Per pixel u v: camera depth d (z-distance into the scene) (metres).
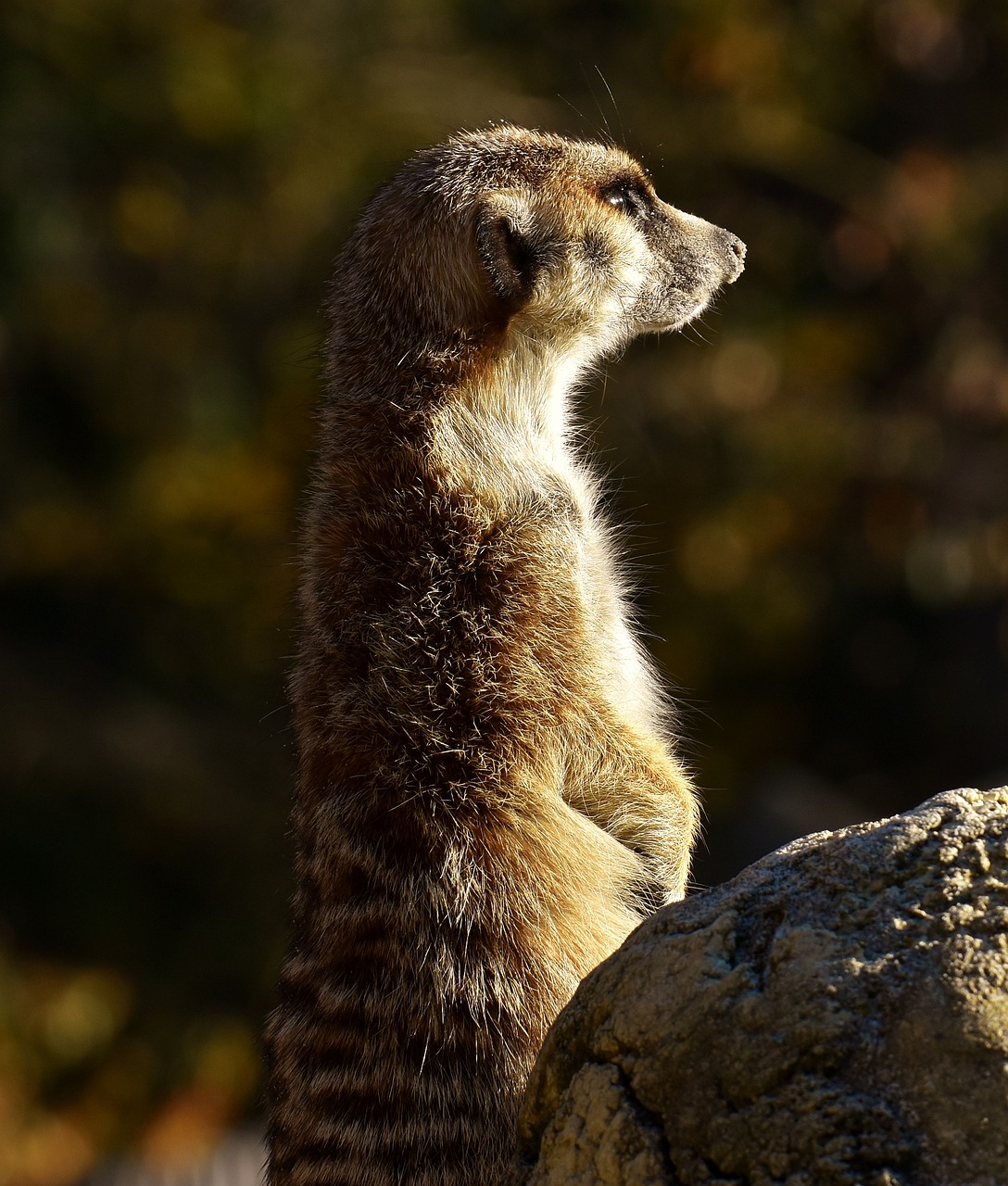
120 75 15.34
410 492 4.72
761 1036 2.95
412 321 5.00
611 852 4.56
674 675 15.34
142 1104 14.15
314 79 15.84
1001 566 15.44
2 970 14.40
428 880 4.25
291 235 15.73
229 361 15.80
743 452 15.48
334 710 4.52
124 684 16.03
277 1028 4.47
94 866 15.17
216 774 15.36
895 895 3.00
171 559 15.80
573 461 5.51
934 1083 2.77
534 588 4.64
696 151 15.92
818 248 16.62
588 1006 3.29
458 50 16.48
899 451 15.62
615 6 16.55
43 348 15.83
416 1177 4.05
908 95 16.98
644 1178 3.02
